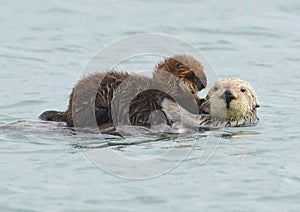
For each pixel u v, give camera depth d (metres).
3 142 30.48
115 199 25.17
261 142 31.08
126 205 24.75
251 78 45.75
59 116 34.09
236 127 33.69
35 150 29.62
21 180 26.58
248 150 29.89
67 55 51.38
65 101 40.31
